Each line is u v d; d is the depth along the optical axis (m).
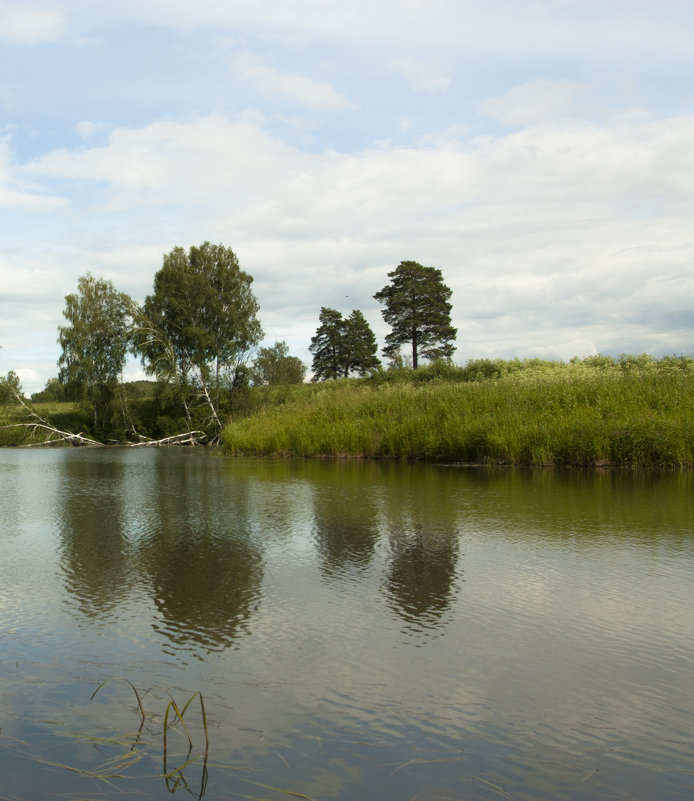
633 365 23.22
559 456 12.71
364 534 6.01
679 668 2.94
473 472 11.98
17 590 4.25
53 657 3.12
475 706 2.61
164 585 4.35
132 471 13.45
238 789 2.08
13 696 2.73
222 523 6.67
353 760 2.24
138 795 2.04
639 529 6.10
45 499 8.66
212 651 3.19
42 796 2.04
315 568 4.77
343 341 69.44
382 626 3.53
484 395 16.83
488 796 2.02
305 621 3.62
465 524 6.46
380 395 19.77
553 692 2.72
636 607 3.80
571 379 17.45
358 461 15.42
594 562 4.85
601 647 3.20
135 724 2.50
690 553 5.11
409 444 15.38
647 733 2.39
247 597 4.07
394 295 64.81
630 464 12.18
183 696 2.72
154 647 3.25
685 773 2.14
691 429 11.91
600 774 2.14
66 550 5.41
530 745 2.32
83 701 2.68
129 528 6.41
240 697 2.70
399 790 2.06
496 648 3.20
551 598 3.99
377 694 2.72
